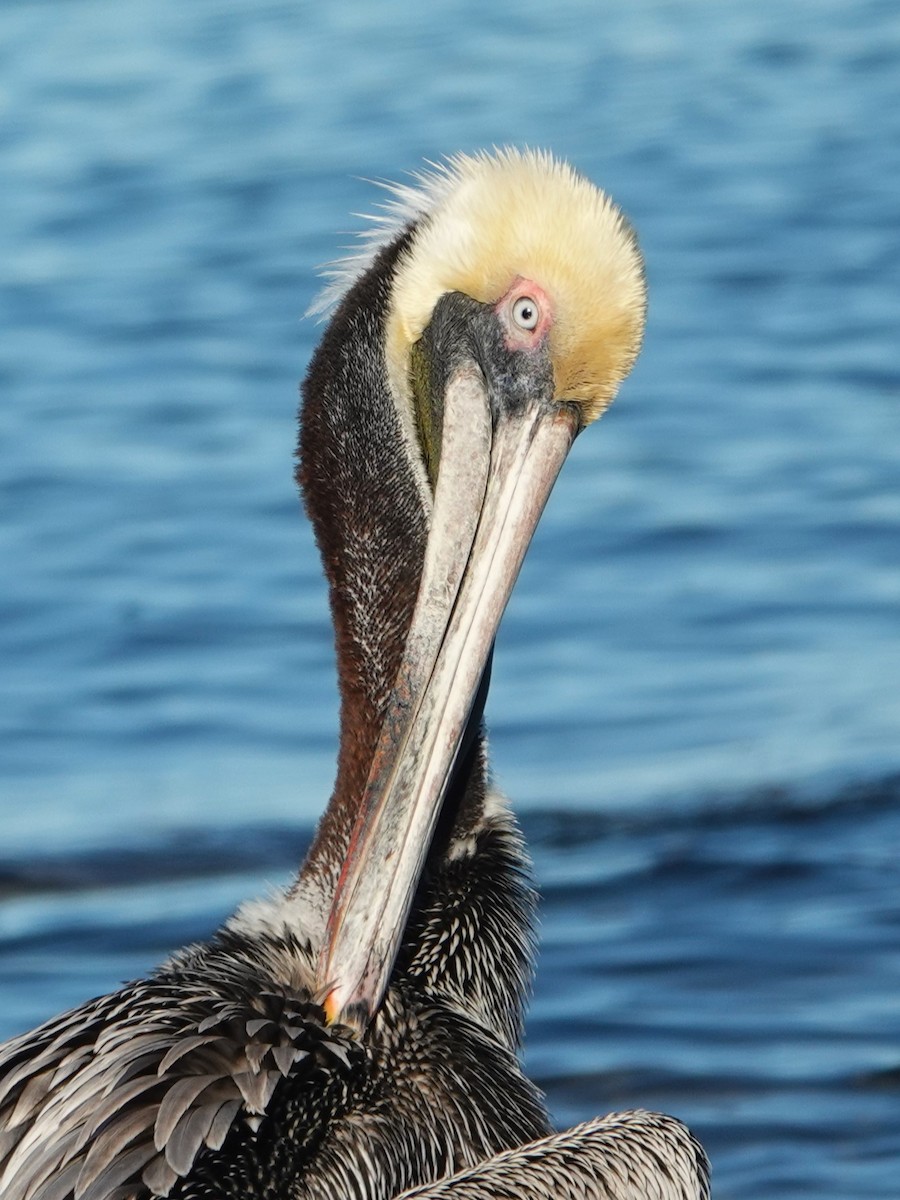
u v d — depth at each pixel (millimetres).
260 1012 6508
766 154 35250
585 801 15078
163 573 20203
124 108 39125
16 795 15469
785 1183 10195
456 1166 6531
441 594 6977
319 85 40250
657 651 17969
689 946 12742
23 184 34906
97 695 17422
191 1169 5879
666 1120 6867
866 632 18125
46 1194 5867
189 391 25562
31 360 26844
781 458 22656
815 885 13586
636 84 39969
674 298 28594
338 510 7508
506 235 7270
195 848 14508
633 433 23781
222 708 17125
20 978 12719
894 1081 11109
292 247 31094
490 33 44594
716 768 15484
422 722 6820
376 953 6660
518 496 7109
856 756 15539
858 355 25906
